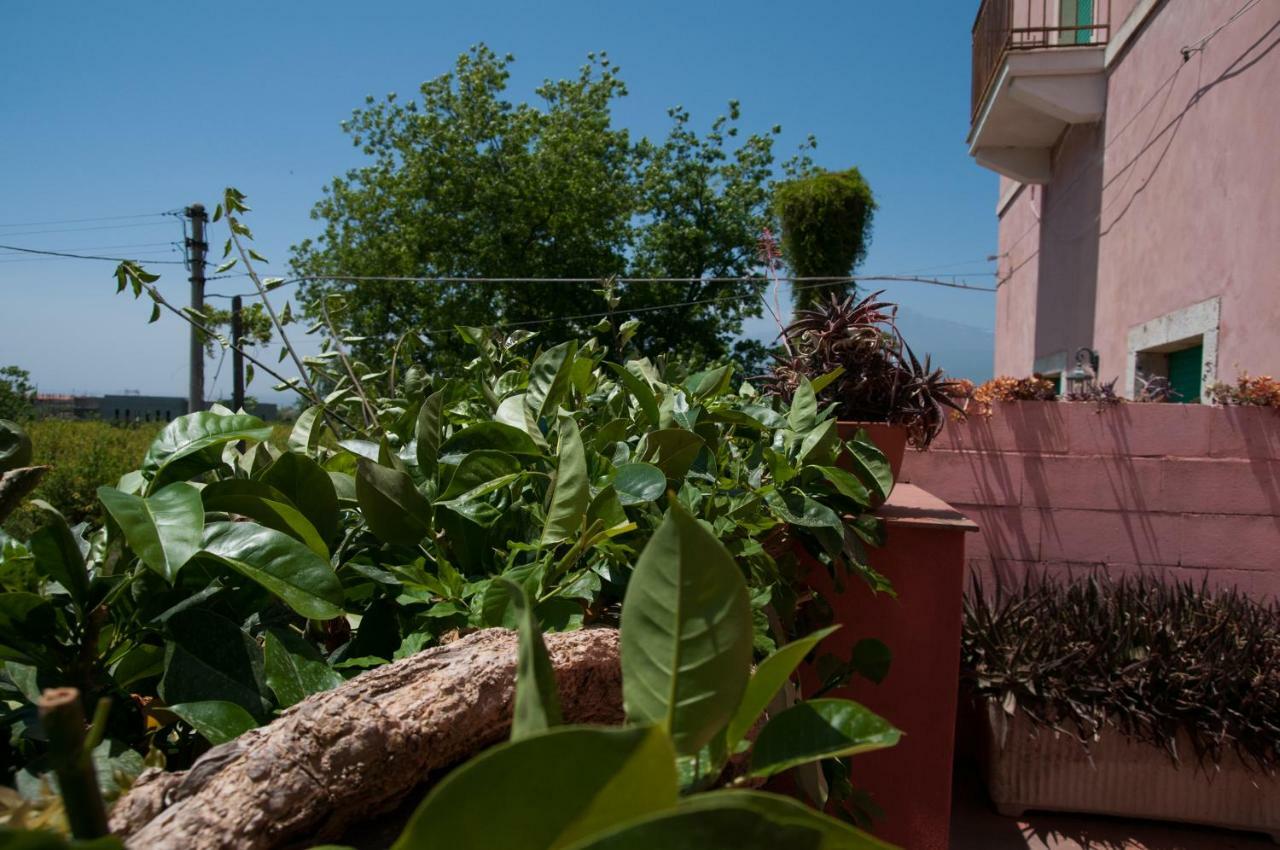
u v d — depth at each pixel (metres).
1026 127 8.05
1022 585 4.30
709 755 0.75
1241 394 4.23
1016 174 8.53
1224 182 4.88
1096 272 7.13
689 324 18.03
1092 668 3.20
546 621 1.20
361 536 1.48
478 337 2.29
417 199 17.75
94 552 1.25
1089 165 7.32
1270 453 4.15
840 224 11.63
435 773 0.98
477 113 17.36
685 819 0.46
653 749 0.47
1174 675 3.08
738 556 1.60
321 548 1.18
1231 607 3.56
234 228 1.90
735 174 19.02
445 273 17.36
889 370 2.34
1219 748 3.00
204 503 1.13
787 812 0.50
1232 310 4.74
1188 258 5.34
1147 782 3.15
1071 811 3.23
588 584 1.26
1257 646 3.22
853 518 2.07
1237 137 4.72
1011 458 4.41
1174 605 3.55
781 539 2.03
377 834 0.88
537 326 17.23
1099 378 6.98
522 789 0.48
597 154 18.42
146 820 0.77
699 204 18.72
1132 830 3.18
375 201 18.23
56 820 0.69
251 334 2.08
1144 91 6.12
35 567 1.00
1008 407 4.41
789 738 0.74
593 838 0.45
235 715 0.95
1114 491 4.32
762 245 2.70
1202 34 5.20
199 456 1.29
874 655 1.99
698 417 1.92
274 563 1.01
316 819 0.81
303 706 0.86
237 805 0.76
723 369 2.14
